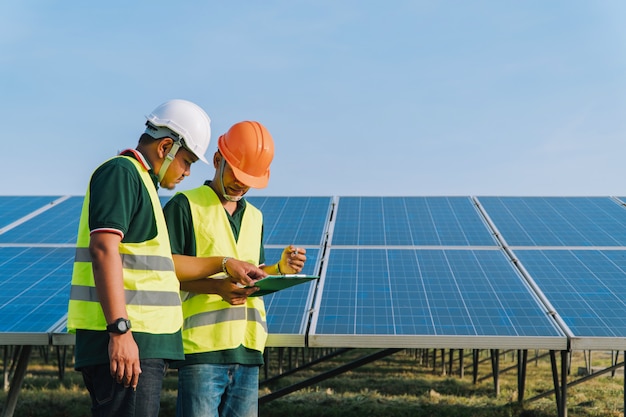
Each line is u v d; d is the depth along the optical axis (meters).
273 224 10.66
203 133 4.22
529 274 8.54
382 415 11.87
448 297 7.82
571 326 7.04
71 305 3.78
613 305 7.58
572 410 12.42
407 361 25.92
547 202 11.76
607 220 10.67
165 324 3.85
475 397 14.44
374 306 7.56
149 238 3.86
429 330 6.95
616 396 14.57
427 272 8.60
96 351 3.66
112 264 3.52
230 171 4.97
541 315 7.31
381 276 8.48
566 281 8.28
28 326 7.11
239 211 5.14
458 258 9.12
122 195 3.65
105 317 3.50
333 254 9.32
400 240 9.91
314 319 7.23
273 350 29.03
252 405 4.99
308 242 9.83
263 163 5.03
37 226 10.88
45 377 18.34
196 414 4.67
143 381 3.70
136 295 3.76
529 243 9.73
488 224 10.62
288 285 4.66
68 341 6.95
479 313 7.37
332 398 13.73
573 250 9.34
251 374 5.01
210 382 4.73
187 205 4.89
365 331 6.93
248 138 5.02
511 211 11.26
